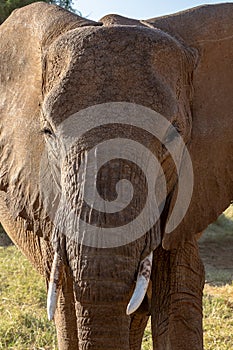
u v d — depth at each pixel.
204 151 4.28
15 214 4.43
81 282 3.24
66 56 3.74
